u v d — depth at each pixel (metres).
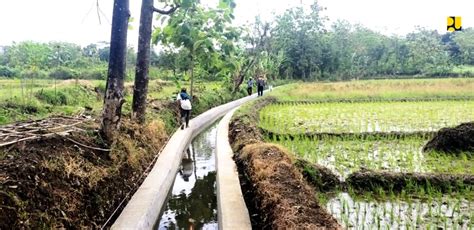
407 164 9.05
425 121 14.99
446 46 55.47
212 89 26.67
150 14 11.43
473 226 5.62
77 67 31.50
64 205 5.11
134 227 5.77
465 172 8.29
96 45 42.31
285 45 50.97
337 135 12.21
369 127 13.88
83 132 7.27
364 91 26.48
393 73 51.94
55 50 32.44
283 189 6.19
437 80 34.97
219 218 6.68
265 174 6.99
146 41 11.40
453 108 18.95
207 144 14.12
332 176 7.78
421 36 54.59
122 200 6.84
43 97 13.08
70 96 14.31
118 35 7.63
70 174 5.70
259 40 32.59
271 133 12.53
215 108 21.59
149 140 10.49
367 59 53.25
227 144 11.68
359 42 53.34
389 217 6.06
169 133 13.58
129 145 8.50
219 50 18.86
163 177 8.26
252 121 14.36
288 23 51.31
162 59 22.94
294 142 11.45
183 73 23.61
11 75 25.77
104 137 7.61
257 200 6.57
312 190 6.65
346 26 56.62
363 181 7.50
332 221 5.10
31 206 4.56
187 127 14.77
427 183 7.27
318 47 51.06
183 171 10.60
